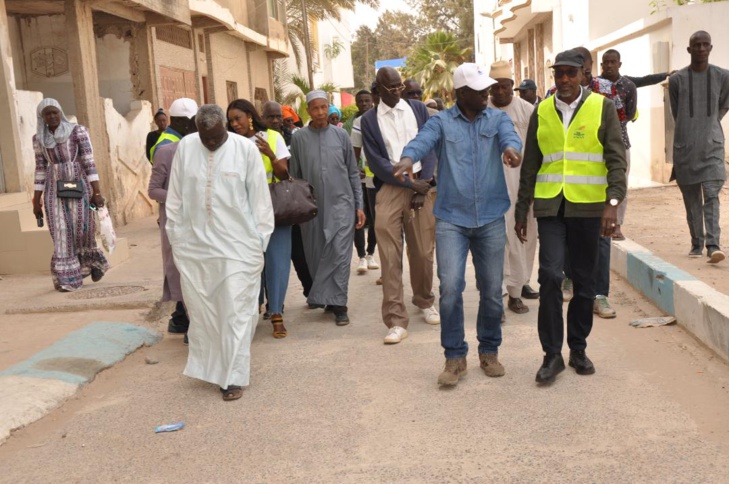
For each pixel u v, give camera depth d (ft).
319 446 13.51
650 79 25.85
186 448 13.73
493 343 16.62
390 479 12.12
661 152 49.16
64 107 50.52
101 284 27.61
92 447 13.98
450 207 15.96
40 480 12.76
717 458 12.25
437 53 171.63
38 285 28.25
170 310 24.64
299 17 111.96
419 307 21.61
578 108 15.60
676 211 36.81
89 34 43.09
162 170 19.71
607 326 20.16
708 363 16.84
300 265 23.65
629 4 61.82
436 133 15.88
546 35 79.92
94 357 18.61
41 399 15.90
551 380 15.90
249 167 16.63
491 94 21.42
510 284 21.71
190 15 57.26
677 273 20.93
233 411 15.42
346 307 21.95
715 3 45.91
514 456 12.69
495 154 15.94
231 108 20.42
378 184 20.26
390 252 19.85
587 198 15.58
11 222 30.37
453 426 14.06
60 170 26.58
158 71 53.47
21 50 49.96
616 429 13.55
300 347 19.74
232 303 16.10
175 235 16.71
